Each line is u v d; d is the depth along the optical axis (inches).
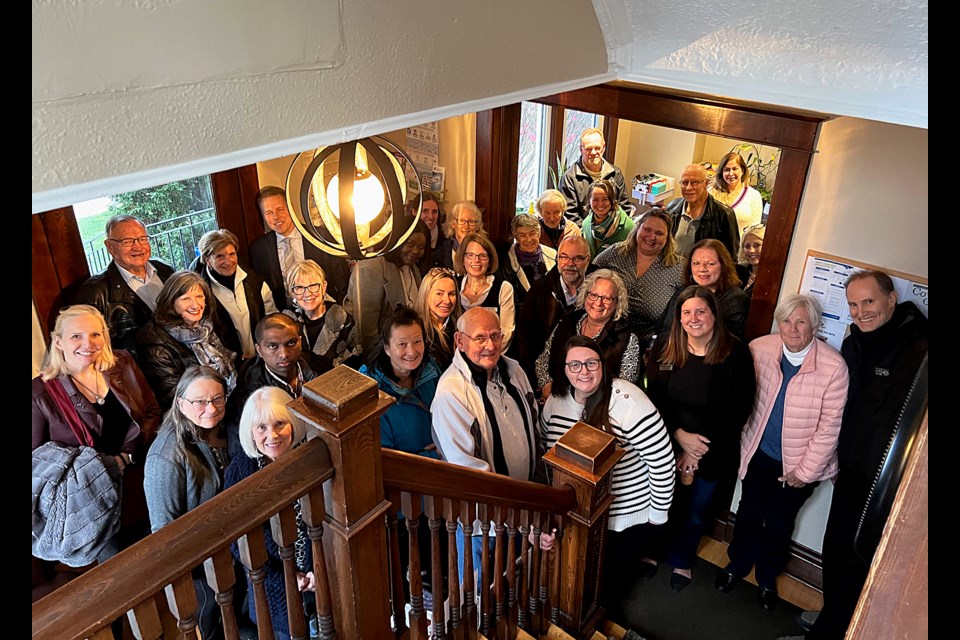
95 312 88.5
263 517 40.3
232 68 30.1
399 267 134.0
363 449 46.0
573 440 84.7
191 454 86.3
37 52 23.6
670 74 52.2
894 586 16.7
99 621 33.0
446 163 151.5
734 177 121.4
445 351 125.0
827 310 100.4
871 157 90.4
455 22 40.5
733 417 109.9
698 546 127.3
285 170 131.6
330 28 33.8
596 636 99.9
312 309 118.1
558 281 130.3
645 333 127.6
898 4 40.5
